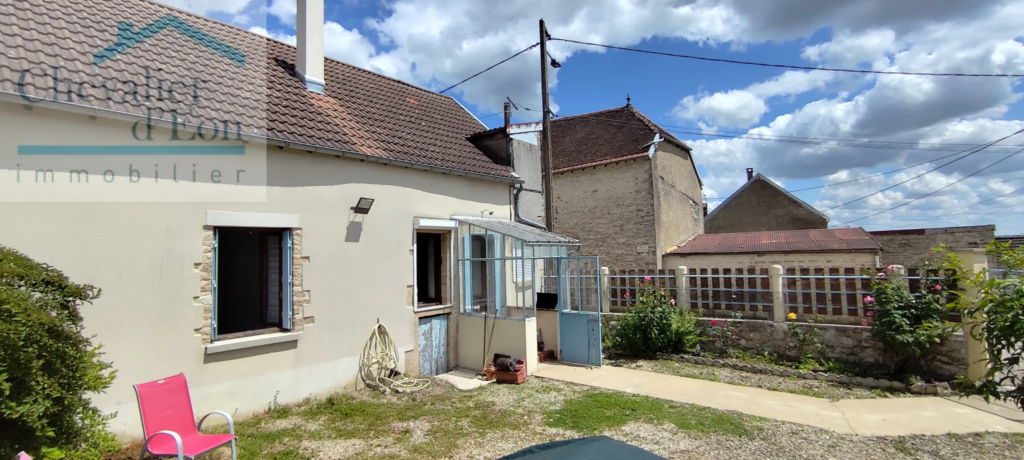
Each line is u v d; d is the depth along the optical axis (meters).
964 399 6.81
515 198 11.00
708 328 9.73
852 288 8.80
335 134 7.69
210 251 6.04
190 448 4.26
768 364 8.70
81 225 5.06
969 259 7.16
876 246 15.73
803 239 18.09
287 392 6.69
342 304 7.37
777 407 6.71
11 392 3.28
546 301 10.20
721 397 7.23
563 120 22.52
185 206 5.83
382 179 8.03
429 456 5.20
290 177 6.83
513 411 6.66
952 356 7.29
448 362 9.16
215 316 6.11
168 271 5.66
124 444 5.21
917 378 7.34
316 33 8.89
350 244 7.52
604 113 21.17
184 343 5.76
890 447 5.30
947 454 5.09
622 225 18.64
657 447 5.37
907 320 7.47
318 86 8.83
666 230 19.06
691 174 22.83
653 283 11.56
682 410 6.61
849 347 8.20
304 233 6.95
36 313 3.37
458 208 9.43
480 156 10.55
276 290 6.97
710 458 5.08
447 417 6.42
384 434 5.82
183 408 4.64
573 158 20.31
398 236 8.24
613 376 8.55
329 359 7.17
